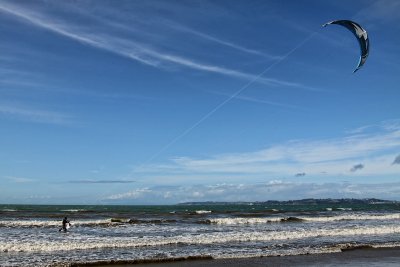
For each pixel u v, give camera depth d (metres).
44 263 17.50
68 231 31.30
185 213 67.56
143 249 22.11
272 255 20.72
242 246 23.81
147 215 58.88
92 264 17.66
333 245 24.20
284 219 46.72
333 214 67.38
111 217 52.41
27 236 27.06
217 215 60.03
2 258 18.72
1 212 62.56
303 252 21.72
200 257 19.56
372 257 20.77
